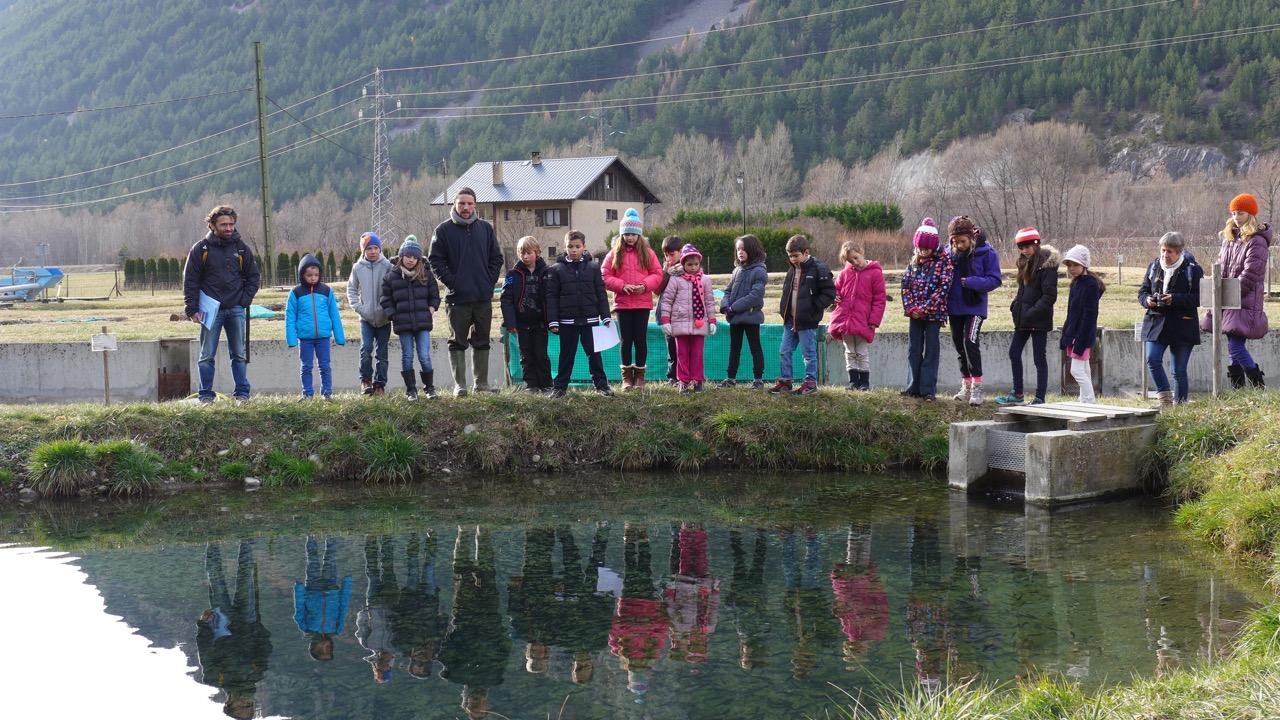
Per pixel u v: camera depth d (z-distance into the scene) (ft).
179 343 51.70
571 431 39.22
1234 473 30.09
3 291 116.67
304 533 30.50
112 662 20.97
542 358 41.50
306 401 39.40
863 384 41.81
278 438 37.63
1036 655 20.34
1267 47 428.56
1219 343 35.37
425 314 39.70
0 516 32.50
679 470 38.22
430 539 29.78
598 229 216.54
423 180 298.35
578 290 40.04
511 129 539.29
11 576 26.48
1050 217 222.69
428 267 40.22
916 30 501.56
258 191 498.28
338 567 27.20
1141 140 405.80
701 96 486.79
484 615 23.50
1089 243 181.47
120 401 51.31
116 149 591.78
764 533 29.89
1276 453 29.78
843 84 472.44
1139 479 34.37
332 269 166.91
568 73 627.87
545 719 18.12
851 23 547.08
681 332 40.68
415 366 52.21
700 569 26.66
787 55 542.57
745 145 402.31
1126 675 19.19
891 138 437.17
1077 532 29.45
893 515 31.76
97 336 40.98
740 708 18.35
